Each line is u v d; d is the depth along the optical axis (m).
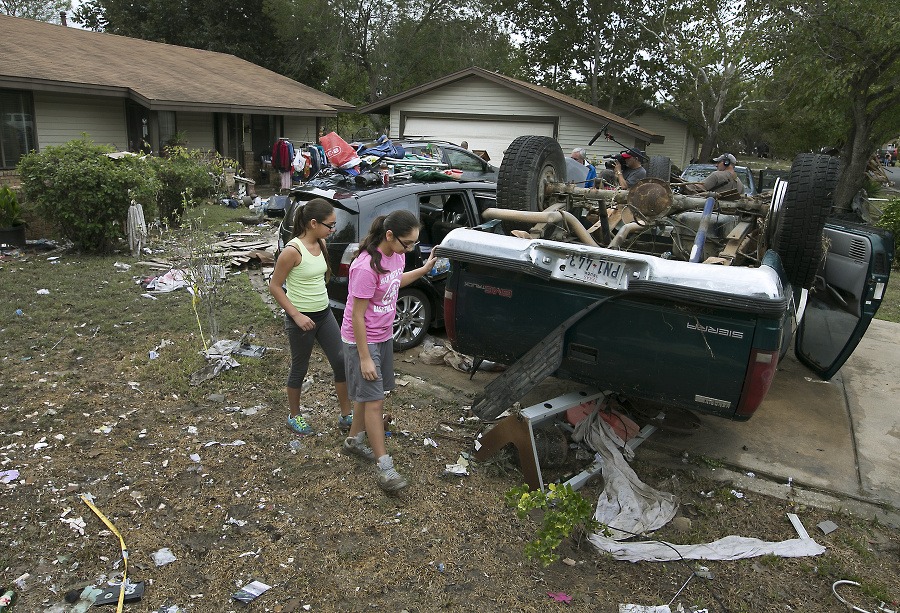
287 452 4.20
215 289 6.73
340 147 9.60
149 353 5.69
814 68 15.16
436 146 13.31
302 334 4.11
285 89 21.61
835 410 5.31
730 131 39.84
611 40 34.06
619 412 4.55
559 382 5.49
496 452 4.10
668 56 31.66
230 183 16.41
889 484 4.19
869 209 16.06
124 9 32.97
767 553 3.40
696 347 3.56
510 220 4.47
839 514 3.83
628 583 3.16
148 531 3.36
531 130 19.89
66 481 3.75
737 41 18.62
